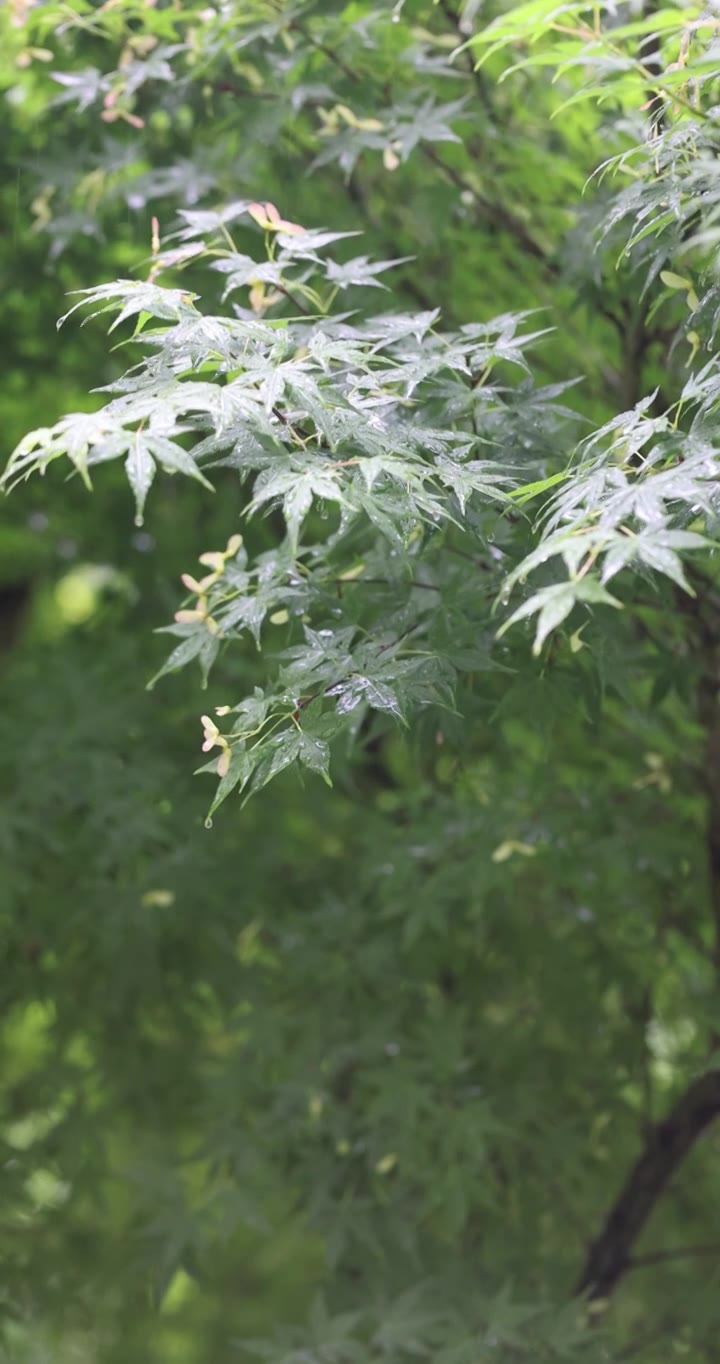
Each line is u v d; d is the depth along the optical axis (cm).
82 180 283
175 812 328
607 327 293
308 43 252
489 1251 314
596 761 319
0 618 505
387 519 155
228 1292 492
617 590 219
